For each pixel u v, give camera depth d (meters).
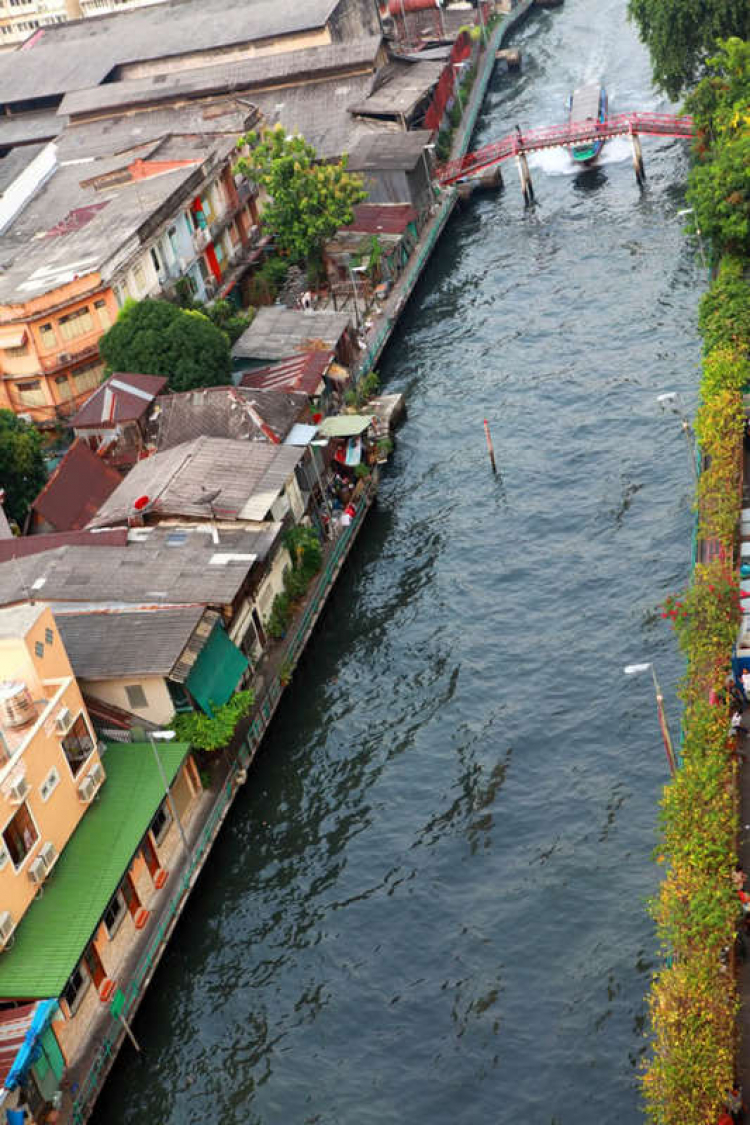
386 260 113.62
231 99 143.12
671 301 102.25
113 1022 51.81
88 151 136.62
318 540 77.25
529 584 74.56
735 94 111.25
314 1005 52.81
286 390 87.44
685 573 71.75
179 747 60.91
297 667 71.75
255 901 58.19
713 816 49.34
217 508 71.50
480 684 67.88
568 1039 49.00
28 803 53.31
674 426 85.75
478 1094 47.91
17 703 54.56
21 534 80.62
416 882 57.38
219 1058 51.44
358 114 134.50
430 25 167.62
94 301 94.94
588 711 64.31
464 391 97.00
